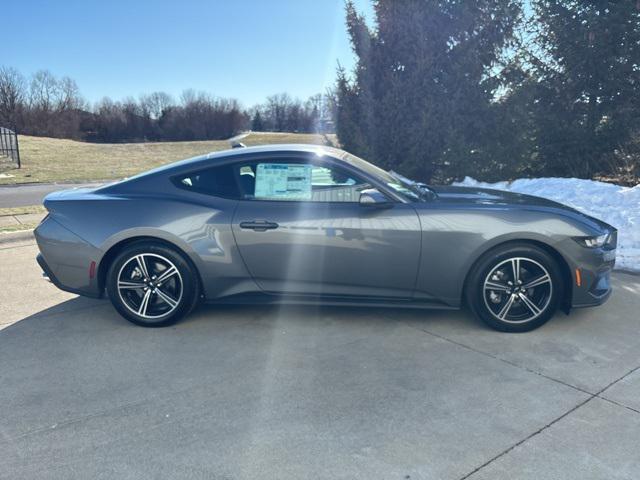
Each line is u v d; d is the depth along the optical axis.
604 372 3.07
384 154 9.41
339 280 3.74
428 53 8.78
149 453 2.41
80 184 17.23
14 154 27.06
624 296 4.37
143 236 3.80
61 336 3.78
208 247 3.77
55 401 2.88
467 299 3.71
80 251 3.85
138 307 3.90
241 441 2.48
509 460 2.29
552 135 10.12
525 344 3.49
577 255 3.53
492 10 8.50
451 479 2.18
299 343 3.59
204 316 4.12
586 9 9.64
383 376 3.08
